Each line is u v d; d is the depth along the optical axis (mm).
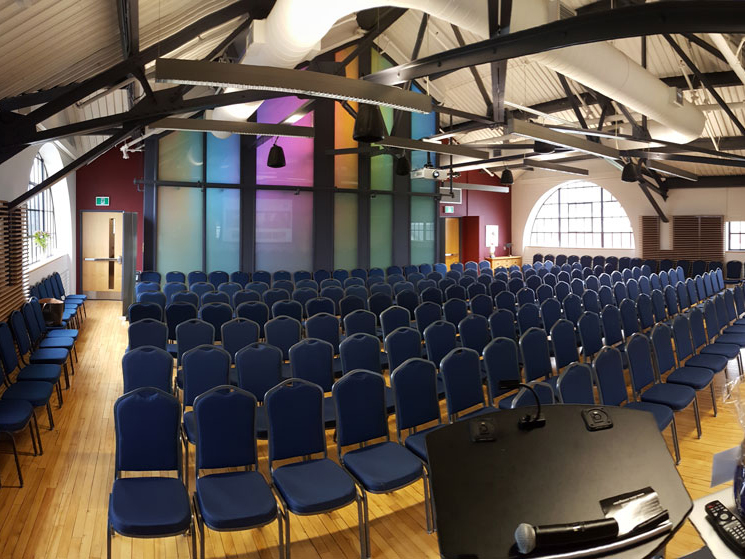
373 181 15055
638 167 13516
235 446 3785
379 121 6980
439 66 5766
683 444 5469
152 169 12617
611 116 13359
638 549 1598
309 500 3377
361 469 3783
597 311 9312
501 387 2043
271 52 5934
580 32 4492
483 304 8789
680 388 5539
